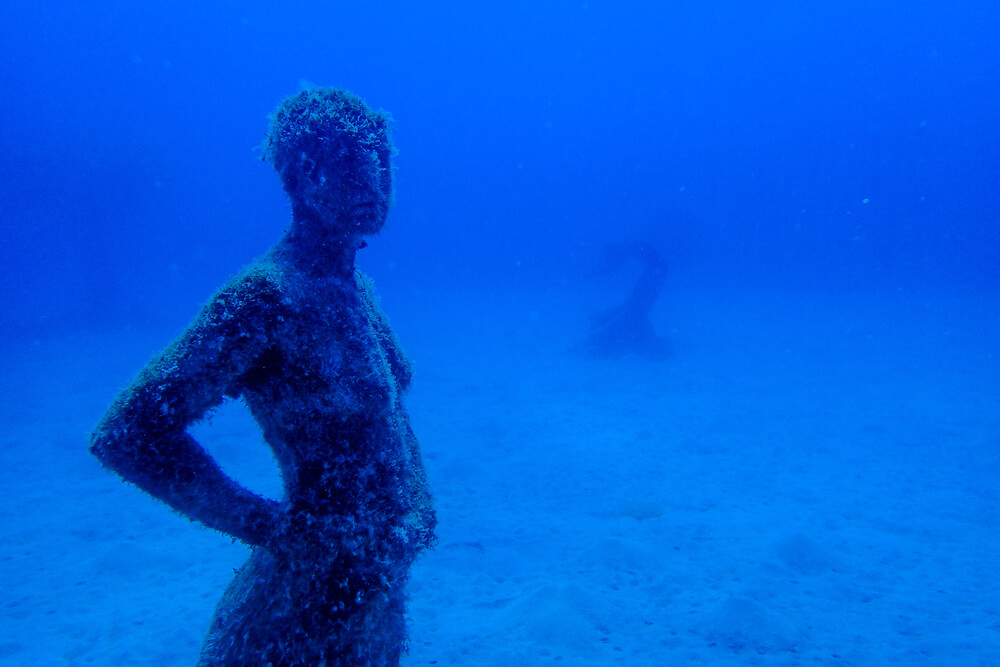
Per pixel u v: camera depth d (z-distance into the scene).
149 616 4.95
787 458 8.84
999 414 10.60
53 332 23.23
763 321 25.61
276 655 1.75
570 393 13.59
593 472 8.51
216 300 1.70
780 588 5.06
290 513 1.77
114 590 5.44
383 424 1.92
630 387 14.04
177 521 7.09
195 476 1.65
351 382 1.83
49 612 5.07
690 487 7.79
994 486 7.39
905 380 13.62
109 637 4.64
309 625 1.76
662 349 17.75
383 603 1.89
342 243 1.95
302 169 1.85
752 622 4.41
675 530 6.35
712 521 6.60
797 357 17.14
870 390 12.87
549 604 4.64
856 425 10.34
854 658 4.06
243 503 1.72
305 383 1.79
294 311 1.76
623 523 6.65
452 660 4.16
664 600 4.93
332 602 1.77
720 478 8.09
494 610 4.88
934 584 5.08
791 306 31.89
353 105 1.89
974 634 4.30
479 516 7.00
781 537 5.87
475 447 9.79
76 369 16.42
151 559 5.97
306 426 1.80
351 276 2.07
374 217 1.92
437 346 20.62
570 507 7.25
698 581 5.23
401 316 29.94
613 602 4.88
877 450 9.02
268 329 1.71
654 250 17.95
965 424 10.11
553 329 24.55
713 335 21.81
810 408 11.53
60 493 8.00
